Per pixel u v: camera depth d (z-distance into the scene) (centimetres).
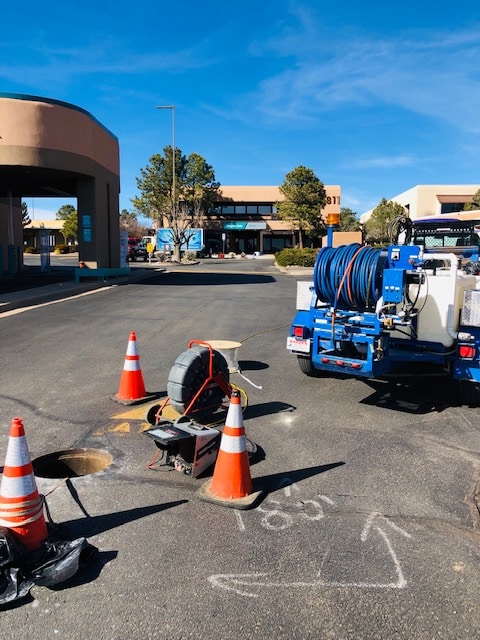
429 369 718
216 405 550
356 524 359
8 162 1738
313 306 613
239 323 1153
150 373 737
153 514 370
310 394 648
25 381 696
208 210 5831
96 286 1916
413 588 294
